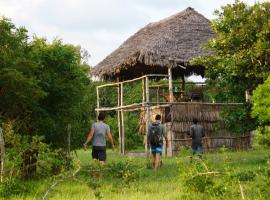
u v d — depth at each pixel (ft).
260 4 59.41
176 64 75.92
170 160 70.13
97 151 49.29
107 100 136.15
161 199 33.94
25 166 45.32
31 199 35.01
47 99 53.52
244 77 59.88
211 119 82.38
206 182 33.58
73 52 55.52
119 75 90.27
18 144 42.19
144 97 79.61
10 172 39.47
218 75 61.46
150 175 49.32
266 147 33.60
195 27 81.25
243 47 59.88
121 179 43.96
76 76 55.77
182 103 80.48
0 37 47.26
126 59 78.43
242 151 81.41
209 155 71.87
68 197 35.22
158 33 79.87
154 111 85.05
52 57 53.72
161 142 56.70
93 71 88.17
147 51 74.95
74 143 57.06
